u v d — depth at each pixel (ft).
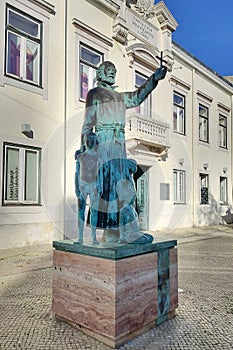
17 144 25.68
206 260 21.66
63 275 9.72
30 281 15.35
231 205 58.29
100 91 10.23
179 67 45.47
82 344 8.45
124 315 8.47
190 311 11.17
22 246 25.30
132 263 8.77
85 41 31.42
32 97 26.96
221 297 12.97
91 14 32.27
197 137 49.21
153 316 9.48
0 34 24.82
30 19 27.22
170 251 10.31
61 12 29.66
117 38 35.01
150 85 10.36
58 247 9.85
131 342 8.63
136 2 38.42
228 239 33.45
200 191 49.62
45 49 28.17
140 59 38.22
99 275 8.59
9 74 25.61
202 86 51.67
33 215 26.11
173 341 8.74
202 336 9.09
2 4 24.98
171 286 10.30
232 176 59.77
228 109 59.47
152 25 40.42
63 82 29.22
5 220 24.44
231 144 60.18
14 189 25.39
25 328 9.46
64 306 9.71
